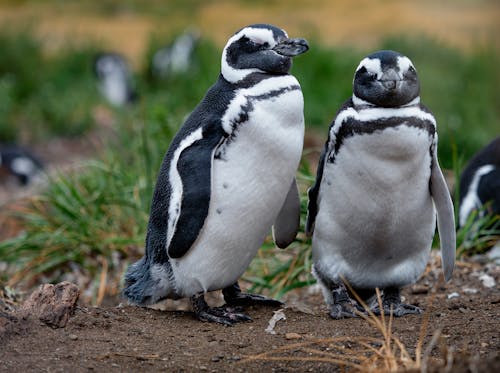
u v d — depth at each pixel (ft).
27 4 232.94
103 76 136.15
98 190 54.24
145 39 188.96
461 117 104.06
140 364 30.14
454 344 31.22
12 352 30.45
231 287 38.70
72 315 34.42
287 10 222.89
